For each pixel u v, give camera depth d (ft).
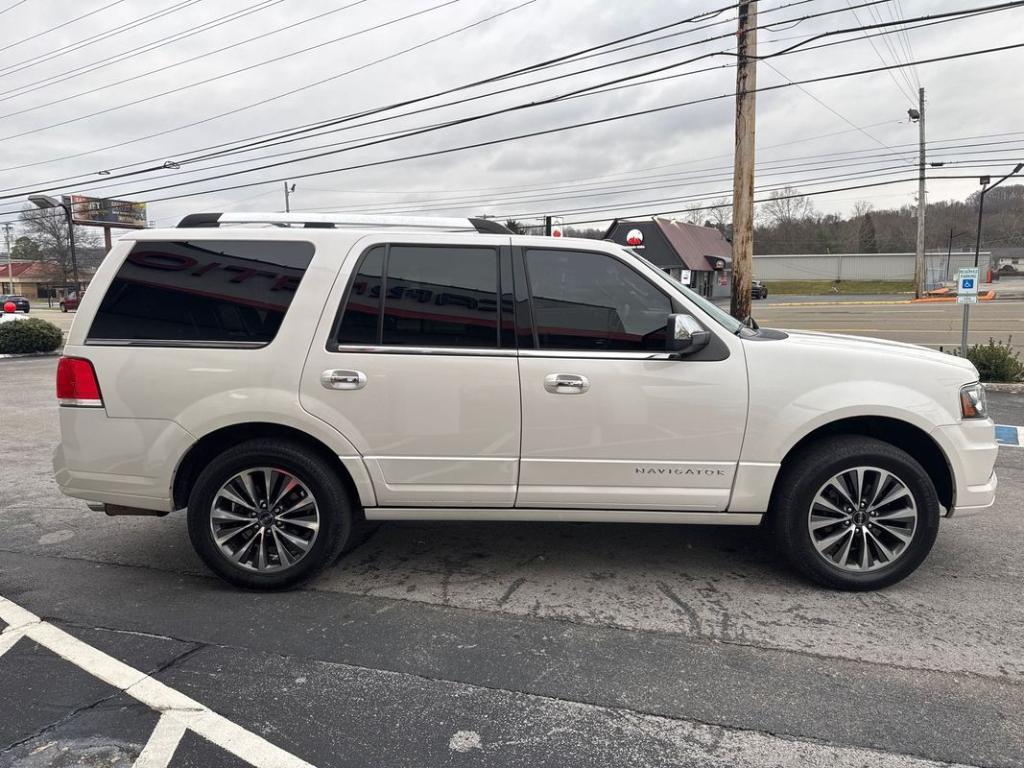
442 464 12.18
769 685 9.62
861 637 10.94
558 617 11.69
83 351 12.30
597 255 12.26
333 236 12.34
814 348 12.23
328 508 12.34
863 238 299.38
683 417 12.00
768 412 11.97
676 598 12.39
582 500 12.27
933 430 12.09
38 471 21.74
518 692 9.49
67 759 8.10
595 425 12.02
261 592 12.66
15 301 145.69
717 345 12.09
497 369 11.98
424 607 12.09
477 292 12.17
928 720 8.82
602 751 8.27
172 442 12.14
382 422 12.09
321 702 9.26
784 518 12.35
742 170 39.52
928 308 114.93
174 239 12.50
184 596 12.55
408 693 9.46
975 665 10.12
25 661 10.33
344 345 12.07
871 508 12.34
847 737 8.50
